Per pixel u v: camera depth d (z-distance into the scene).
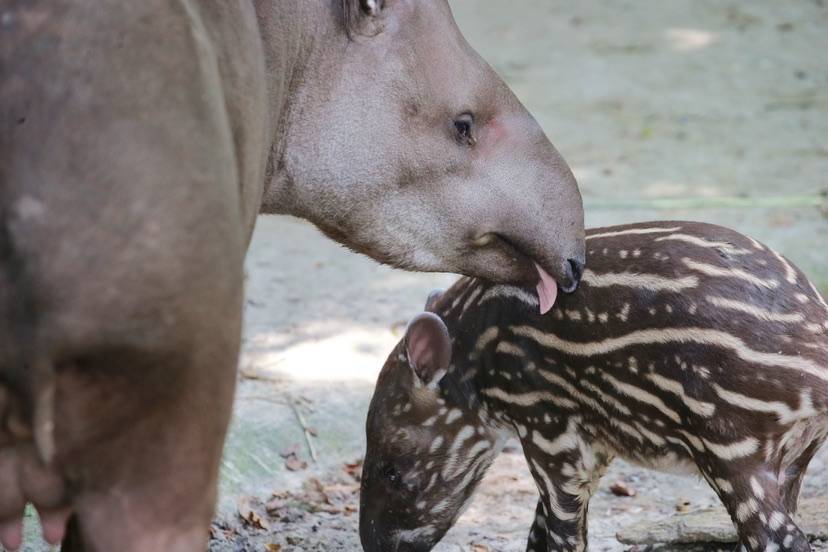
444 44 8.23
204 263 5.54
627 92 24.34
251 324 14.71
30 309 5.31
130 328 5.39
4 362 5.38
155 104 5.52
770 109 23.30
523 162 8.55
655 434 9.19
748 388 8.52
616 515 11.36
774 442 8.62
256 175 6.73
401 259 8.52
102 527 5.76
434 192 8.38
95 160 5.38
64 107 5.38
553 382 9.73
